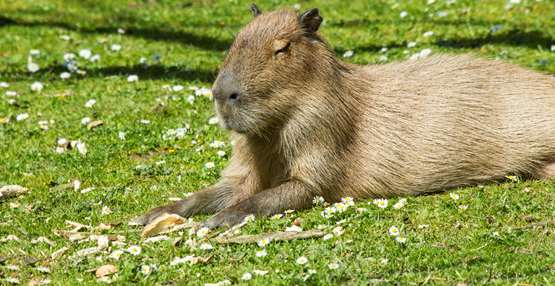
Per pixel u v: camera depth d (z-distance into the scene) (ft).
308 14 33.58
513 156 36.01
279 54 32.68
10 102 53.11
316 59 33.55
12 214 35.83
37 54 65.82
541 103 36.42
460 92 36.29
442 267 27.14
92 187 39.27
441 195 35.22
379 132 35.29
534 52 56.24
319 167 33.94
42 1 89.25
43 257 30.45
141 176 40.70
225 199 35.78
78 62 64.23
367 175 35.12
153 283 27.45
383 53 60.18
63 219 34.99
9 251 31.04
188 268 28.25
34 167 42.68
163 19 80.48
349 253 28.66
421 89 36.32
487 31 63.10
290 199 33.78
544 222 30.48
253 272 27.43
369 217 31.68
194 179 39.75
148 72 60.34
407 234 29.94
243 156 35.53
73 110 51.75
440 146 35.42
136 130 47.01
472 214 31.58
